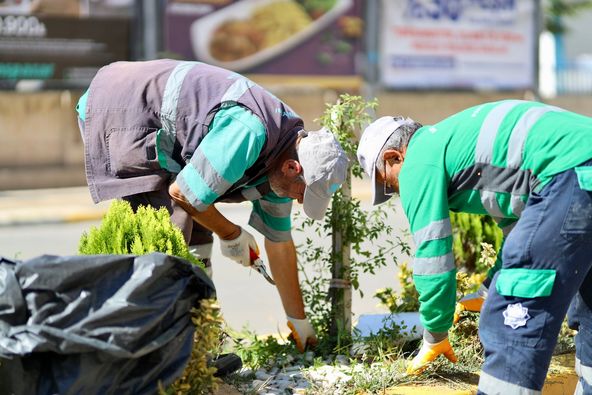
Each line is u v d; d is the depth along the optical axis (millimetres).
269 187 7797
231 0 28656
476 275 9195
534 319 6227
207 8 28281
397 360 7855
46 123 27219
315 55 30281
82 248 6895
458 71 33125
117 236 6645
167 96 7328
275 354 8516
